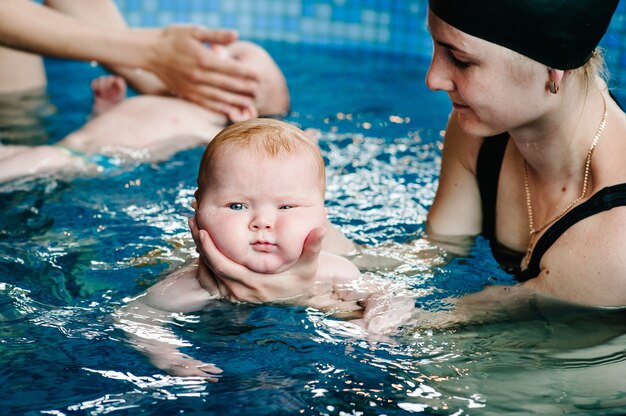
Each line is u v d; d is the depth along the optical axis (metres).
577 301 2.18
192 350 1.97
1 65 4.37
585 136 2.21
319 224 2.15
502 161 2.51
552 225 2.24
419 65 5.36
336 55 5.57
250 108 3.90
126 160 3.42
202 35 3.71
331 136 3.89
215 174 2.15
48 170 3.22
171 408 1.74
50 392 1.78
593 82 2.20
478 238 2.67
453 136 2.63
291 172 2.13
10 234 2.65
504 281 2.38
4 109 4.10
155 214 2.86
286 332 2.06
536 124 2.18
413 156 3.62
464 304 2.24
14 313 2.12
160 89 4.21
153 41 3.79
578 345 2.04
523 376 1.91
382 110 4.36
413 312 2.17
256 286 2.14
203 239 2.10
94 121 3.65
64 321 2.09
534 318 2.17
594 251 2.12
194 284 2.21
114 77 4.00
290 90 4.71
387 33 5.72
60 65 5.08
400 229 2.81
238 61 4.03
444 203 2.68
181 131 3.71
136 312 2.14
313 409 1.75
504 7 1.96
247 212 2.12
